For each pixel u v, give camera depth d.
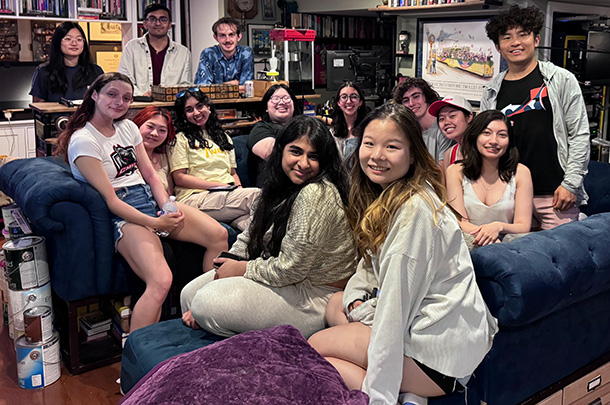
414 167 1.90
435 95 3.55
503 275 1.87
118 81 2.79
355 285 2.07
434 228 1.78
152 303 2.79
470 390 1.97
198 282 2.46
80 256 2.82
